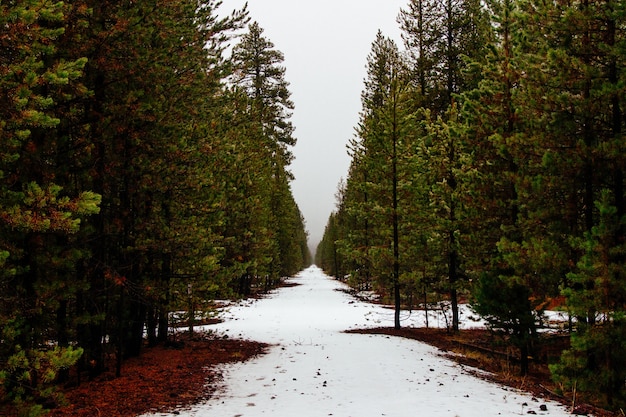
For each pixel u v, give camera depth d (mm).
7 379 6141
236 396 8734
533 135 10109
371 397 8547
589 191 9688
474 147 13828
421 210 19453
